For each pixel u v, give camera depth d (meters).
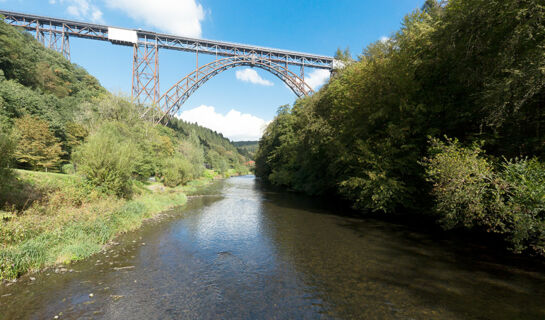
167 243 10.80
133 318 5.33
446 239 11.07
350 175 17.61
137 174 28.91
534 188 7.06
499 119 8.78
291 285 6.95
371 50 18.05
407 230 12.85
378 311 5.62
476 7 9.03
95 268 7.98
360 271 7.85
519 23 8.17
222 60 65.44
